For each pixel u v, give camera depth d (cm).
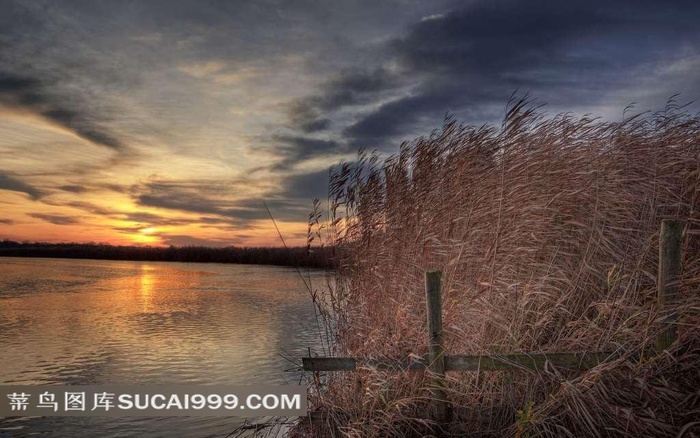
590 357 632
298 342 1909
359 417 703
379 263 945
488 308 746
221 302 3469
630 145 918
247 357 1661
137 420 1073
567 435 600
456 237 890
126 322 2544
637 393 625
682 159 871
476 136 943
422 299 843
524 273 809
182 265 11644
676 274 625
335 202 1013
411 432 681
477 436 659
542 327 733
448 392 684
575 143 935
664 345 615
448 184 935
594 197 841
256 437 798
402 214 962
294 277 6488
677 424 580
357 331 872
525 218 838
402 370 691
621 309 703
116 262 13700
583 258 782
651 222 823
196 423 1034
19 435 1013
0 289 4659
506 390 693
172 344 1923
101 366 1586
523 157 897
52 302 3538
